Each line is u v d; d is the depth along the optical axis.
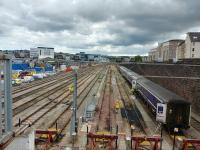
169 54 126.06
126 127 20.62
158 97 22.11
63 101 31.48
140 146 16.16
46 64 83.81
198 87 27.58
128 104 30.56
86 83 54.03
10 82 9.91
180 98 20.67
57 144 15.95
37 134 16.86
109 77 70.62
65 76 72.94
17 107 26.70
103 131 18.95
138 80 38.47
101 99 33.50
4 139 9.16
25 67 74.88
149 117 24.34
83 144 16.03
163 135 19.08
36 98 33.19
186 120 19.61
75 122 17.22
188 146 15.77
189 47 80.56
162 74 40.47
